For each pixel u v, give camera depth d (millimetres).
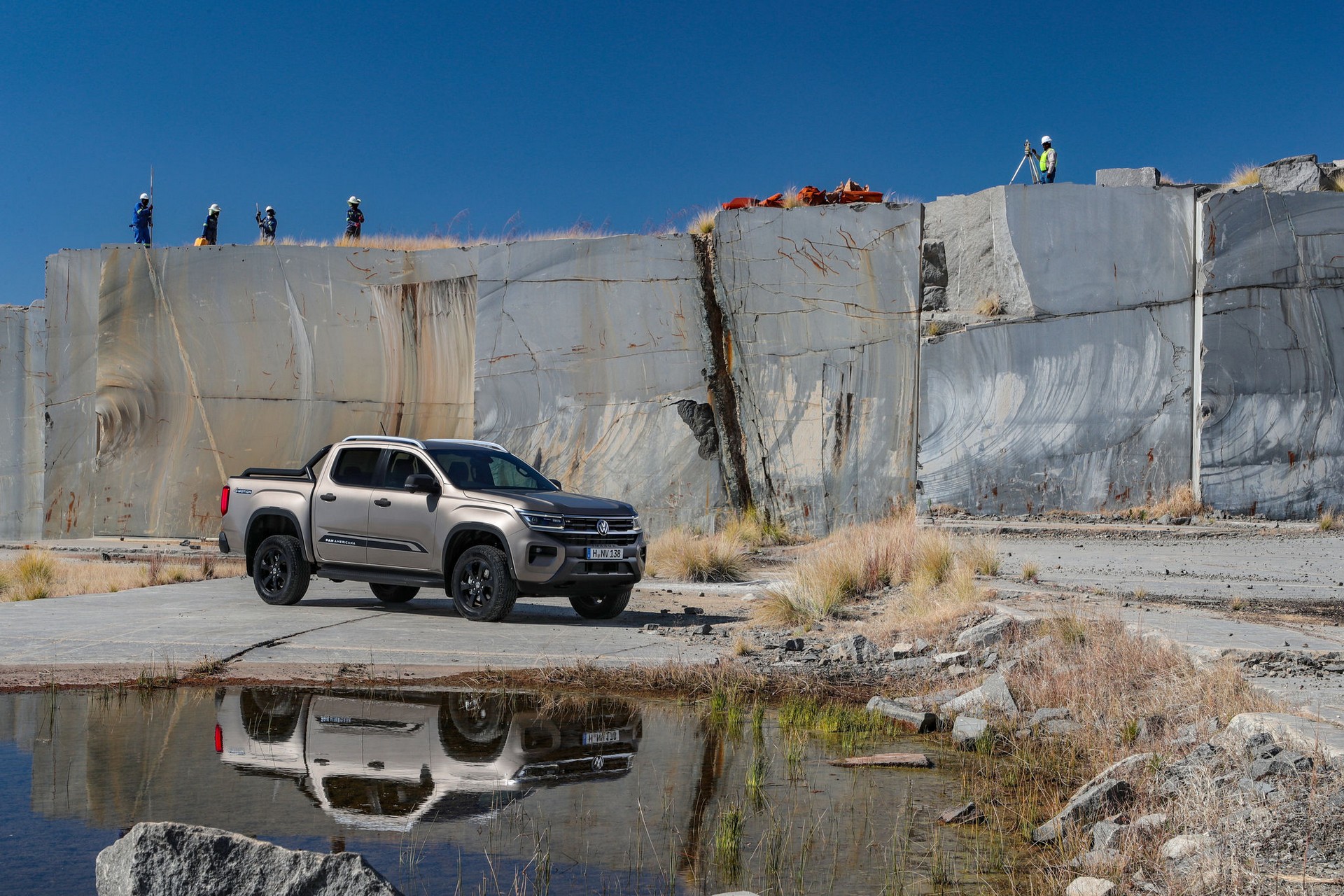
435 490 11445
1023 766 5809
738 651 9586
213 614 11328
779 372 25844
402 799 4840
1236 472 22781
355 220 30297
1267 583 14148
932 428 24484
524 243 27453
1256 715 5586
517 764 5562
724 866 4051
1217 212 23141
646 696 7691
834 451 25234
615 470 26266
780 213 26125
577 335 26938
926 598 11844
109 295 29688
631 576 11562
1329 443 22656
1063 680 7691
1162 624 9195
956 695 7777
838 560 13938
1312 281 22969
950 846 4375
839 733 6660
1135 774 5297
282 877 3311
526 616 11969
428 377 28078
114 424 29438
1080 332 23859
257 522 12562
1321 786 4398
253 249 29156
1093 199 24016
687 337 26328
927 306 25297
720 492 25672
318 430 28516
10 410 33781
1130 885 3879
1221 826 4211
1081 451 23703
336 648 9117
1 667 8031
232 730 6211
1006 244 24391
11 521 33406
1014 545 19797
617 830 4453
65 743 5828
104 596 13234
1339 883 3578
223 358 29078
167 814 4500
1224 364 22922
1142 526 21750
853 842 4402
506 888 3717
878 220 25594
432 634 10109
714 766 5668
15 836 4180
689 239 26531
